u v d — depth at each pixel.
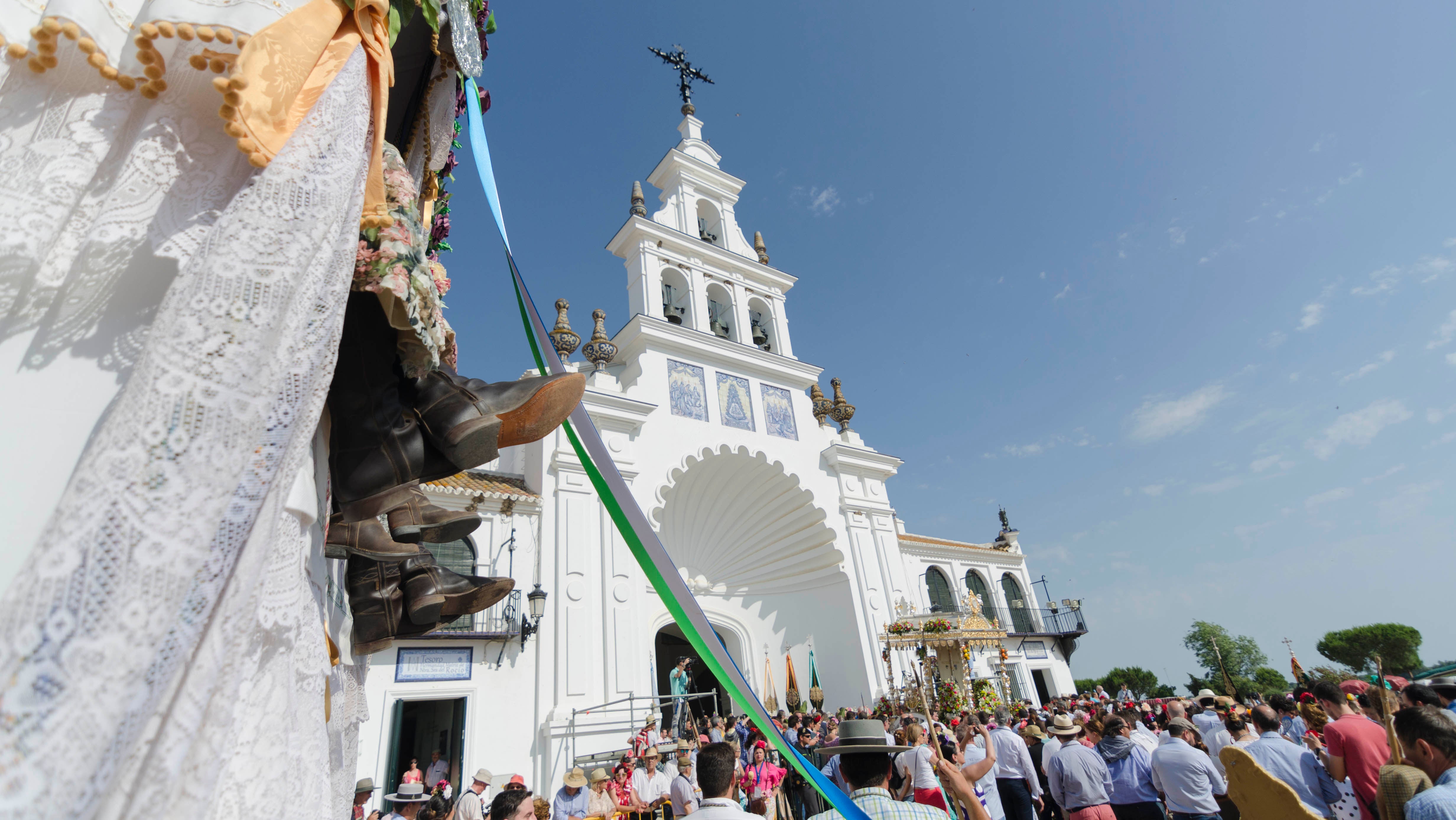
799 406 21.47
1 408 0.83
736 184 24.66
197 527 0.72
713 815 3.49
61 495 0.81
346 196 1.07
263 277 0.89
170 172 1.00
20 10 1.00
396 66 2.40
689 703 15.86
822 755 9.91
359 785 8.16
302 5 1.13
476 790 8.56
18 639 0.59
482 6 2.32
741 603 20.11
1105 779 6.71
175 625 0.68
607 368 19.36
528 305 1.91
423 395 1.71
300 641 1.18
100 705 0.59
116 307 0.95
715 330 21.70
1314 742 7.70
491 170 2.03
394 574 1.90
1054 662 26.33
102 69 0.99
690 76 26.44
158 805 0.67
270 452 0.82
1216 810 6.18
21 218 0.88
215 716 0.77
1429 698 5.23
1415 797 3.24
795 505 20.23
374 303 1.52
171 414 0.75
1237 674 55.12
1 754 0.53
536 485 15.59
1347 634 48.56
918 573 24.17
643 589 15.42
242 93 0.94
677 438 18.16
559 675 13.55
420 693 12.27
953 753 7.16
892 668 18.41
